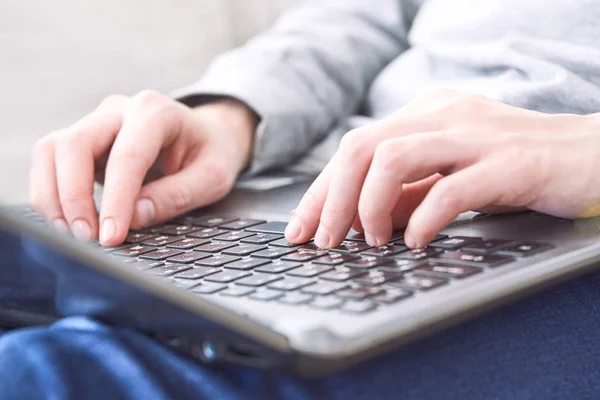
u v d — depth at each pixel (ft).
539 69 1.92
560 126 1.45
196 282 1.19
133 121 1.78
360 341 0.86
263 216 1.72
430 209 1.24
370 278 1.09
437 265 1.14
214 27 4.13
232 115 2.31
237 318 0.85
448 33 2.27
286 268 1.21
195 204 1.85
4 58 3.48
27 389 0.93
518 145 1.35
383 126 1.39
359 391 0.93
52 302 1.06
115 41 3.82
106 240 1.56
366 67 2.75
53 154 1.75
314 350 0.83
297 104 2.39
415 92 2.35
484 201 1.28
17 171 3.51
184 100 2.40
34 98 3.58
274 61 2.48
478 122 1.43
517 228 1.33
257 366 0.87
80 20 3.70
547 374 1.09
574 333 1.16
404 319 0.91
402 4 2.94
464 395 1.00
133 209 1.67
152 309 0.91
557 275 1.09
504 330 1.09
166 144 1.88
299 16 2.91
